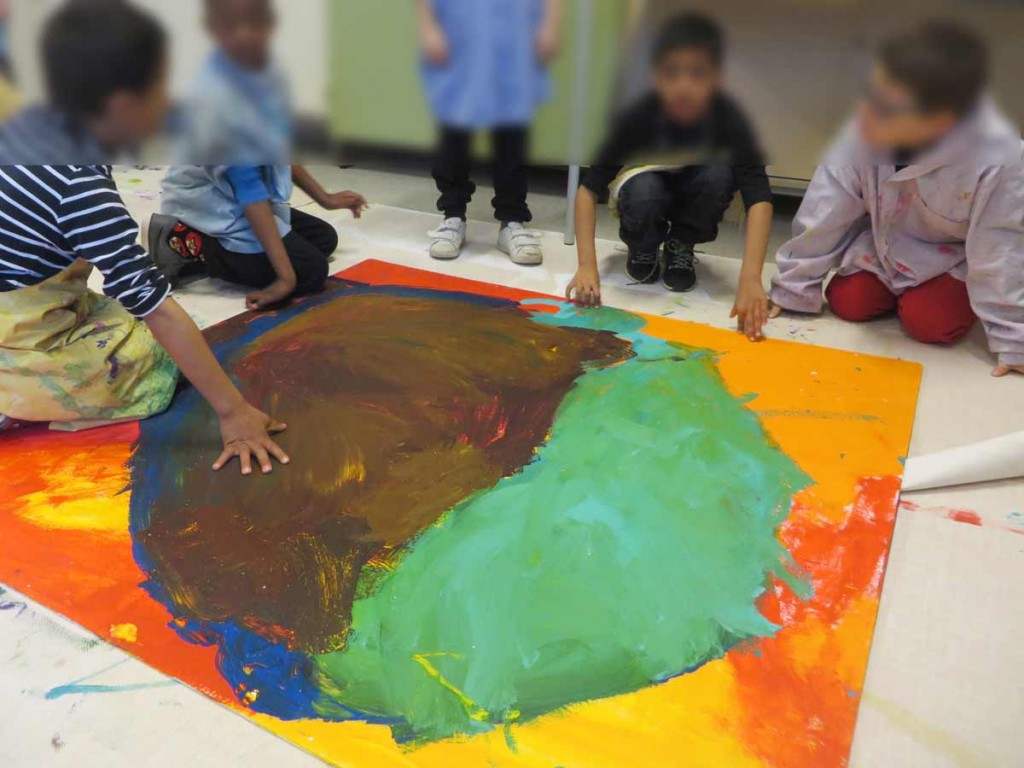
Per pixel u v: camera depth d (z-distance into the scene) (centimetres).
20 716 92
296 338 174
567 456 133
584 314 186
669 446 137
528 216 230
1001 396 157
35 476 132
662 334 176
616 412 146
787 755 86
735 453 135
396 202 268
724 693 93
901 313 178
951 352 174
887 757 88
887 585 111
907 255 173
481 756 87
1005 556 116
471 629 102
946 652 101
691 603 105
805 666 97
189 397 154
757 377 159
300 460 134
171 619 105
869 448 138
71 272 134
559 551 113
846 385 157
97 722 91
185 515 123
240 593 108
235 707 93
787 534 117
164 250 199
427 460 133
